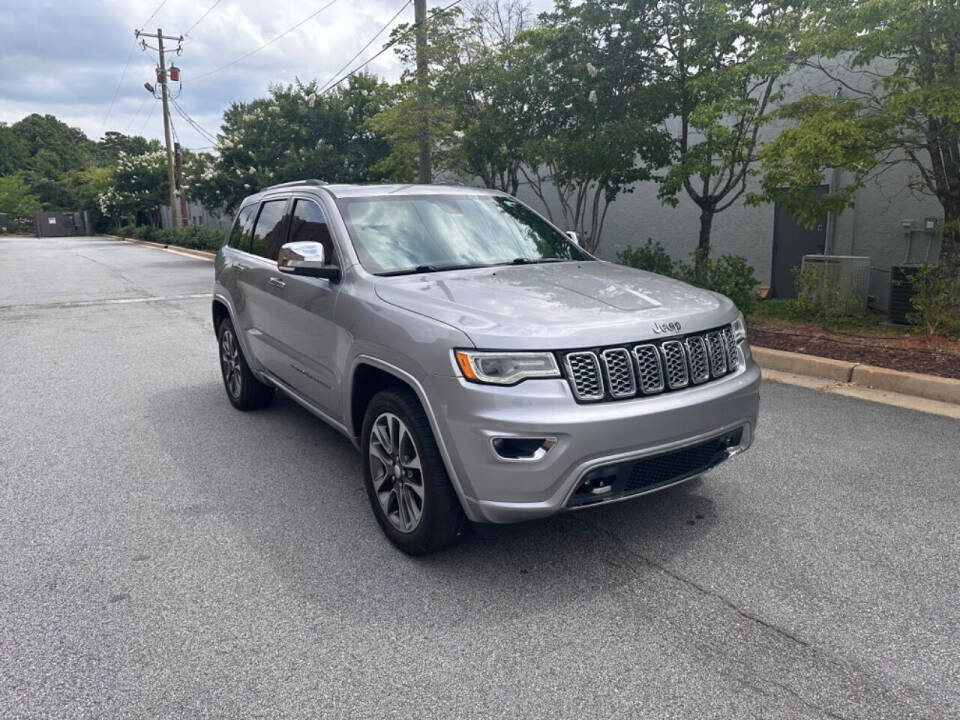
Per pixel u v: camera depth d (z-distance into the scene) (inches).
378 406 144.6
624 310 136.4
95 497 175.9
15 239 2470.5
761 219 474.0
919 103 280.8
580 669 107.9
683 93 404.5
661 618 120.6
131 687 105.4
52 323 451.2
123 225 2581.2
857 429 214.4
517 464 121.7
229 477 188.1
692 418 131.2
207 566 141.0
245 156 1025.5
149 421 238.5
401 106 576.1
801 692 101.7
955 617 118.8
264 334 210.1
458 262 170.4
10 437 223.9
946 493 167.6
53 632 119.4
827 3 306.7
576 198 606.2
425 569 138.5
